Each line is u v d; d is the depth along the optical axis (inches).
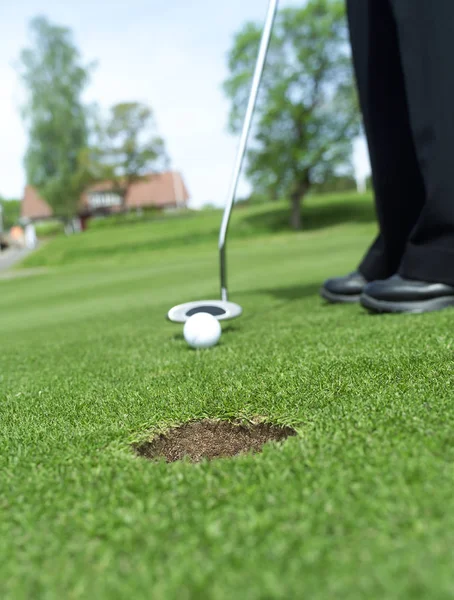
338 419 52.2
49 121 1937.7
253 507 36.0
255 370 75.6
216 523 34.3
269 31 111.1
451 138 103.2
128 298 266.1
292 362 78.4
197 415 59.1
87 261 976.9
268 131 1328.7
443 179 105.6
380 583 26.8
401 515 33.2
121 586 28.5
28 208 2893.7
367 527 32.3
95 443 52.6
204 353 94.2
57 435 56.2
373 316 116.8
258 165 1336.1
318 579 27.6
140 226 1461.6
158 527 34.5
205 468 43.2
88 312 219.3
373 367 70.7
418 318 107.0
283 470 41.4
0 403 74.4
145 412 61.3
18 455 50.8
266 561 29.5
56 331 161.6
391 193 127.0
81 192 2219.5
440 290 112.9
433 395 56.7
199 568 29.4
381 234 136.2
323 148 1277.1
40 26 1899.6
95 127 2048.5
